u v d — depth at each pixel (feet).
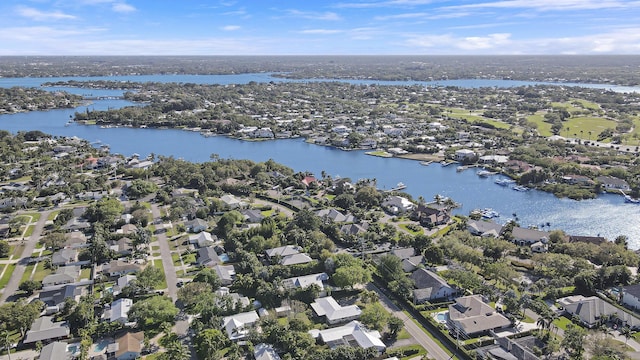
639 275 558.56
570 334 421.18
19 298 515.09
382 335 453.58
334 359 397.60
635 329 459.73
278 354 415.64
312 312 489.26
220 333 426.51
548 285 541.75
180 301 507.71
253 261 576.20
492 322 460.96
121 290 520.83
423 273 554.87
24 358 415.64
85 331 444.14
